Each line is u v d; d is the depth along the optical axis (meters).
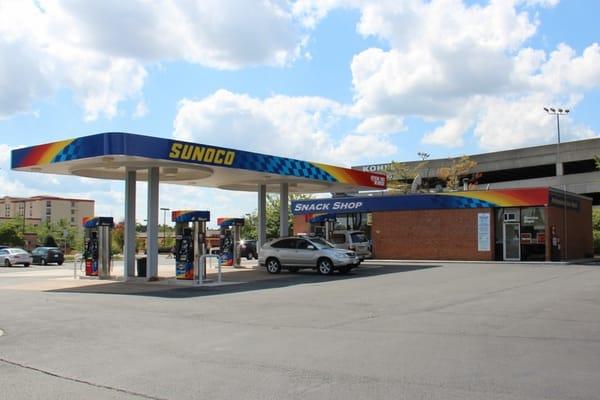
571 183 67.38
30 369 7.99
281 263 26.03
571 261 33.84
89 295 17.55
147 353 8.91
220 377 7.35
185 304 14.91
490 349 8.72
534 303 14.09
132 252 23.81
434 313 12.60
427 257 36.81
